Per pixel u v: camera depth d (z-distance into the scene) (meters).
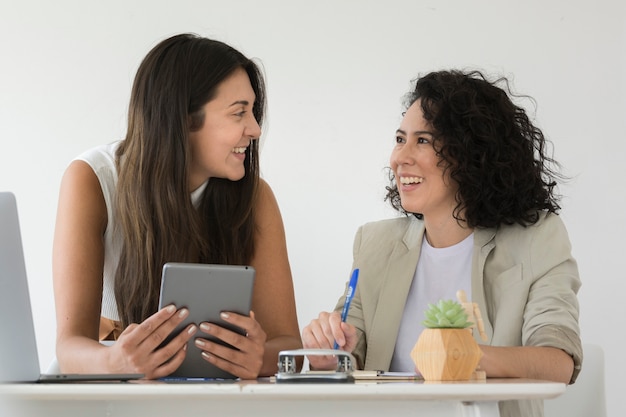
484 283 1.99
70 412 1.23
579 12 3.71
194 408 1.23
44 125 3.80
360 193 3.77
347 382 1.33
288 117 3.80
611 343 3.59
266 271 2.20
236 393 1.17
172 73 2.07
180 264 1.53
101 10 3.83
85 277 1.99
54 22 3.82
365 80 3.79
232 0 3.83
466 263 2.06
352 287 1.74
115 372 1.58
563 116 3.69
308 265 3.75
